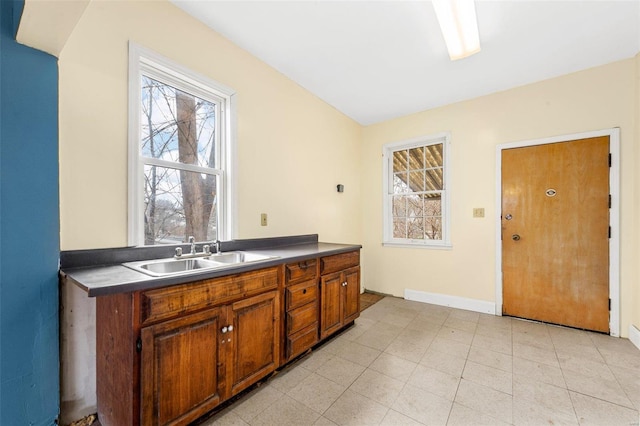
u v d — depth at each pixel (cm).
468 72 263
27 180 126
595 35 208
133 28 162
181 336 128
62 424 139
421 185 360
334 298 236
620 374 184
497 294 300
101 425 140
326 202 331
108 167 152
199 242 200
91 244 146
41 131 130
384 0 176
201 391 136
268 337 174
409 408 152
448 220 331
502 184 298
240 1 177
